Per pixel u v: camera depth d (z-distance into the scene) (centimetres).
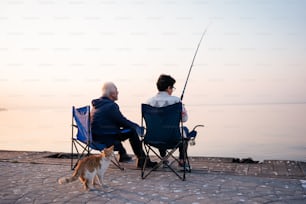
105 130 499
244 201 365
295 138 853
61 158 586
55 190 406
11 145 790
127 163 533
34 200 374
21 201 371
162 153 520
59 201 371
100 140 501
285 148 739
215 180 440
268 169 490
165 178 452
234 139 846
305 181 431
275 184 420
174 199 373
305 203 358
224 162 545
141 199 374
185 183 429
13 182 437
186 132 478
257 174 465
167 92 488
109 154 416
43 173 479
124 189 408
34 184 429
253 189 403
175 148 457
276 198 373
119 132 509
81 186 421
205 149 740
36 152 629
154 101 482
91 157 409
